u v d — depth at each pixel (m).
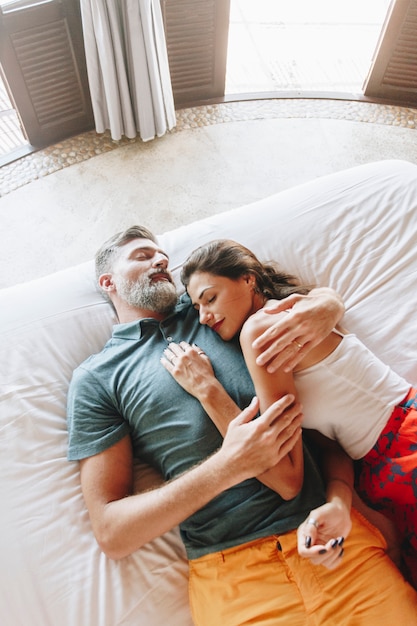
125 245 1.36
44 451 1.15
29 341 1.29
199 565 1.01
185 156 2.46
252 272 1.15
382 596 0.92
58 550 1.04
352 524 1.02
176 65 2.50
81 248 2.11
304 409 1.06
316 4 3.36
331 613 0.90
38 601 0.99
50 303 1.37
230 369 1.12
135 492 1.13
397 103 2.68
